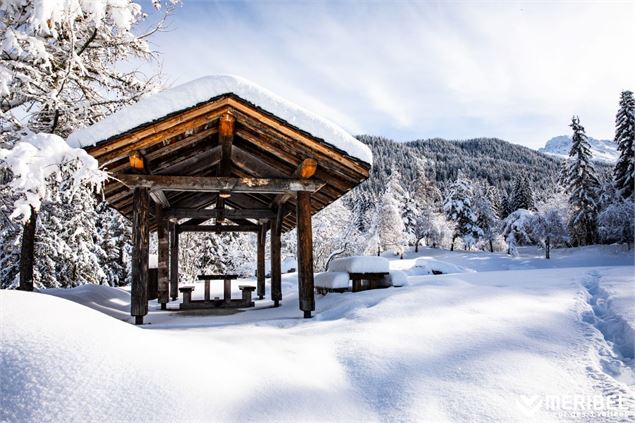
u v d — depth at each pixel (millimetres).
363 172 6617
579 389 3137
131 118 5844
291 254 27531
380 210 39062
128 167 6531
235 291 15008
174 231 12680
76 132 5781
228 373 3102
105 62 8688
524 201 64625
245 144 7699
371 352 3953
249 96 6156
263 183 6855
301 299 6574
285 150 7078
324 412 2838
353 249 24516
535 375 3365
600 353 3895
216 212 10781
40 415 2227
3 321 2781
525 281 8367
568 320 4828
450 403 2980
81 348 2713
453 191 54906
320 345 4324
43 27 4555
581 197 38750
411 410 2898
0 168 6016
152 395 2508
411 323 4996
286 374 3350
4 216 7605
